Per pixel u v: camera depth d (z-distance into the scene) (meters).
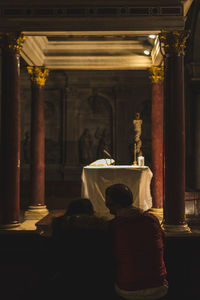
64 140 14.62
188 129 13.67
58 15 7.14
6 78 7.20
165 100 7.13
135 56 10.12
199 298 3.82
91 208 3.45
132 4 7.08
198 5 11.24
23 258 3.93
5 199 7.04
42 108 10.25
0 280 3.93
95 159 14.71
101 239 3.19
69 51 10.20
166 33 7.05
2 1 7.16
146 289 2.92
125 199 3.15
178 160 6.95
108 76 14.62
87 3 7.11
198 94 13.35
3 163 7.12
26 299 3.85
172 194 6.91
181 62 7.10
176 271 3.85
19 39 7.23
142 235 3.01
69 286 3.33
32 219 9.54
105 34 7.35
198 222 8.43
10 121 7.17
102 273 3.29
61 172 14.58
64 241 3.21
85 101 14.84
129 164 14.48
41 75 10.20
